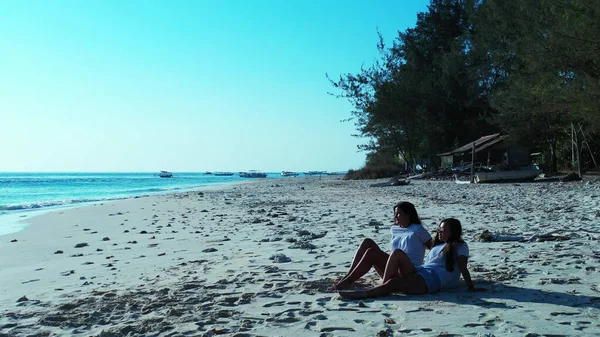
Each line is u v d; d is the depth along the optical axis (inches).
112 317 207.0
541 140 1508.4
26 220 773.3
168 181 4136.3
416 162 2277.3
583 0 874.1
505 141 1528.1
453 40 2239.2
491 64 1935.3
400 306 209.8
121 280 290.2
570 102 990.4
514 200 791.1
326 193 1314.0
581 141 1456.7
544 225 457.7
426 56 2397.9
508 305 204.1
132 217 773.9
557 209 610.2
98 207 1003.9
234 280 269.9
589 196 746.2
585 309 194.7
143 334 182.5
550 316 187.0
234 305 220.5
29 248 462.3
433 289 229.6
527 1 1140.5
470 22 2161.7
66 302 236.1
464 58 2052.2
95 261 371.6
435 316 192.5
